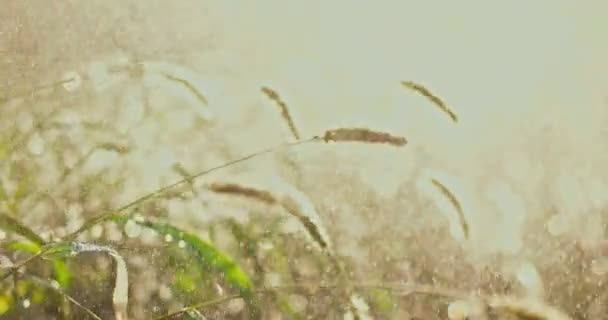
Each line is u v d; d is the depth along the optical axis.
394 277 1.41
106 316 1.40
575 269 1.42
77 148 1.50
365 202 1.49
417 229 1.46
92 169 1.49
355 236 1.44
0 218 1.40
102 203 1.46
